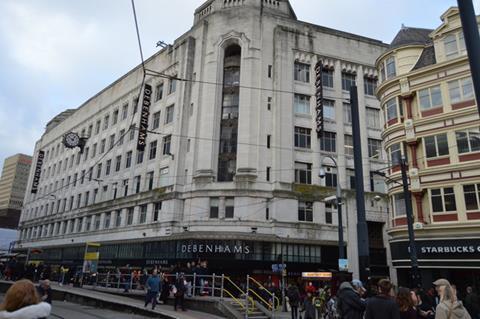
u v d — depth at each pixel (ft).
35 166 248.93
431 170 82.02
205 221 112.37
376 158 134.21
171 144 130.82
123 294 74.59
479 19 82.94
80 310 59.47
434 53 88.84
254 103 122.52
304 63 133.39
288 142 121.19
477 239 73.67
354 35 143.43
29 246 211.82
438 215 79.71
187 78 132.16
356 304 22.71
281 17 133.90
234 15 131.34
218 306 56.34
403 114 89.81
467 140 78.84
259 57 126.93
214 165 119.34
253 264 105.29
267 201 114.62
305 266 110.63
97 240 150.92
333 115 132.77
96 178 171.42
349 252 117.80
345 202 122.42
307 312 56.24
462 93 81.35
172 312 53.78
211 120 122.42
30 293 13.26
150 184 136.87
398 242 84.99
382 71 98.78
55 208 200.13
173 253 111.24
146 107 141.28
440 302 21.18
